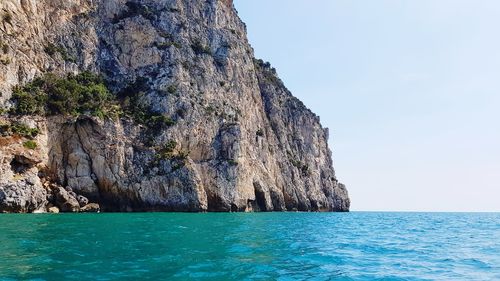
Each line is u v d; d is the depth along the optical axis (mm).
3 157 48656
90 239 21375
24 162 50969
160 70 74938
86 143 60000
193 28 85625
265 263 16359
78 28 72062
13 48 58250
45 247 17922
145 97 71750
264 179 87625
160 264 14898
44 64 63562
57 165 57344
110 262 14883
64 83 62531
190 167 65438
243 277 13500
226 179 73188
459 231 40562
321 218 61688
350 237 30141
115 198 60031
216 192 71750
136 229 28234
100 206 59156
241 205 74938
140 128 66188
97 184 59750
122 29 76938
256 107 97750
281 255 18828
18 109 54406
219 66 86750
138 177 61719
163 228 29859
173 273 13461
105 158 60281
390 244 26078
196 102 75812
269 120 107188
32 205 49594
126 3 80312
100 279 12188
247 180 78688
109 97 68875
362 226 45344
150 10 80938
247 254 18484
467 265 17844
